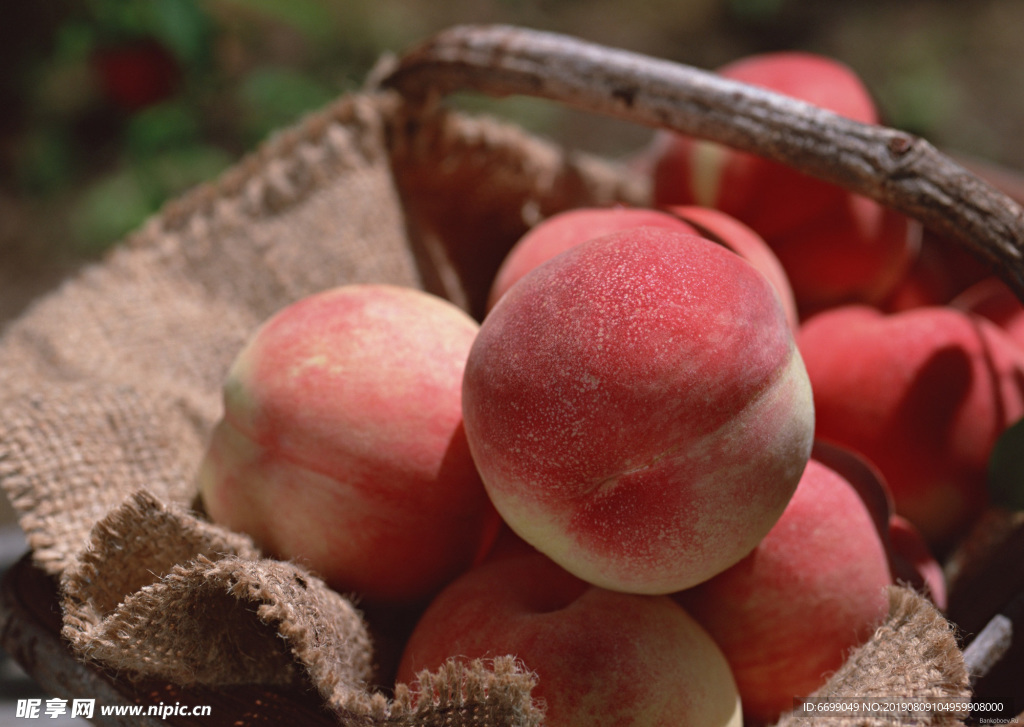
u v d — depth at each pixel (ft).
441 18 4.95
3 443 1.51
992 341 1.63
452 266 1.86
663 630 1.34
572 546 1.32
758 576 1.40
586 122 5.25
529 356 1.29
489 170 1.88
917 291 1.84
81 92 3.68
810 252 1.73
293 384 1.40
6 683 1.99
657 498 1.28
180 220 1.79
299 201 1.77
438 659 1.35
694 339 1.27
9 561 2.25
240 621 1.36
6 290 4.18
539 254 1.55
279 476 1.40
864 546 1.41
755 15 6.20
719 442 1.28
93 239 3.63
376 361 1.40
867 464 1.50
